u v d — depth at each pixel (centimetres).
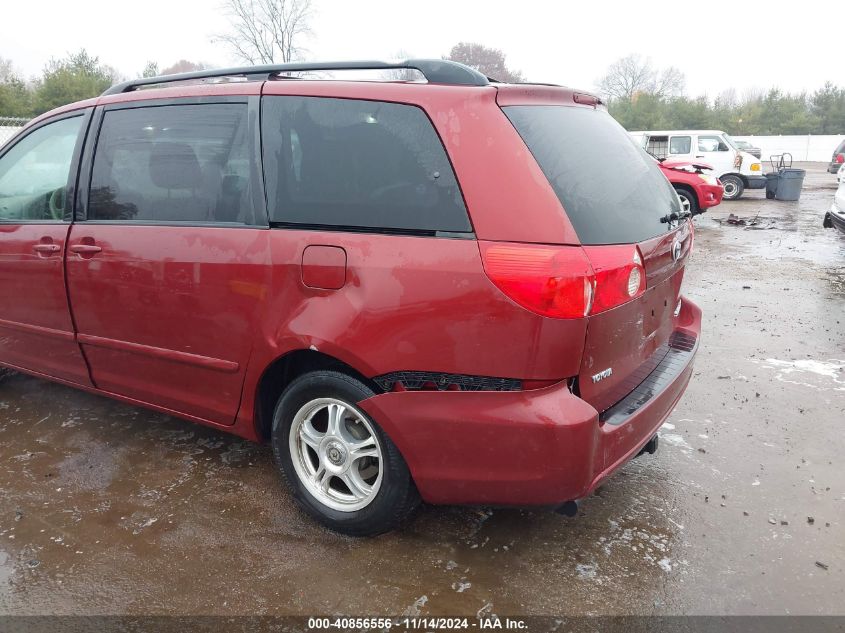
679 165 1246
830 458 337
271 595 234
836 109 4544
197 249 271
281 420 268
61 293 322
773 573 248
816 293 692
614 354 236
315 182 248
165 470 319
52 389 416
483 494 231
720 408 398
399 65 251
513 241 212
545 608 229
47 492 298
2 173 353
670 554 259
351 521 258
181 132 284
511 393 217
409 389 229
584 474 219
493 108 225
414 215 227
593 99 279
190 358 285
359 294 231
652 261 243
